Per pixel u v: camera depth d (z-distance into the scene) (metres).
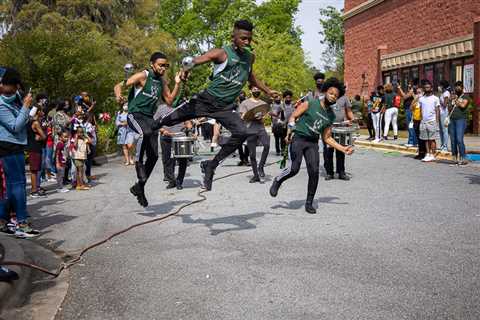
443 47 23.36
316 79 10.09
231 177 11.79
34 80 18.72
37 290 4.66
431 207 7.75
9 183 6.53
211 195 9.40
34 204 9.03
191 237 6.37
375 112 19.00
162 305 4.24
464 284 4.52
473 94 20.94
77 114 10.77
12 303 4.29
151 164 6.76
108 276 5.01
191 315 4.02
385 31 29.61
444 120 14.62
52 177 12.62
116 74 22.19
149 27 38.59
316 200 8.59
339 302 4.18
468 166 12.44
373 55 31.17
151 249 5.90
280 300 4.25
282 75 45.56
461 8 22.23
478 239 5.95
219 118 6.13
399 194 8.90
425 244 5.77
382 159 14.52
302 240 6.07
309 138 7.43
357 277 4.75
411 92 16.55
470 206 7.75
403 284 4.54
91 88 19.81
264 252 5.61
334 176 11.25
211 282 4.73
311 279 4.72
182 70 5.92
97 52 20.66
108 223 7.35
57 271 5.16
